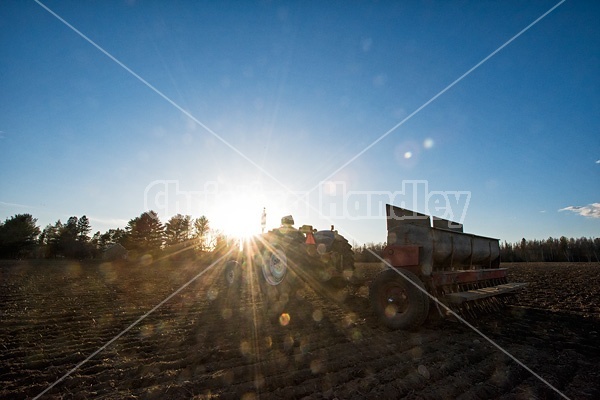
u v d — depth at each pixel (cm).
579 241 4881
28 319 569
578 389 290
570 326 517
